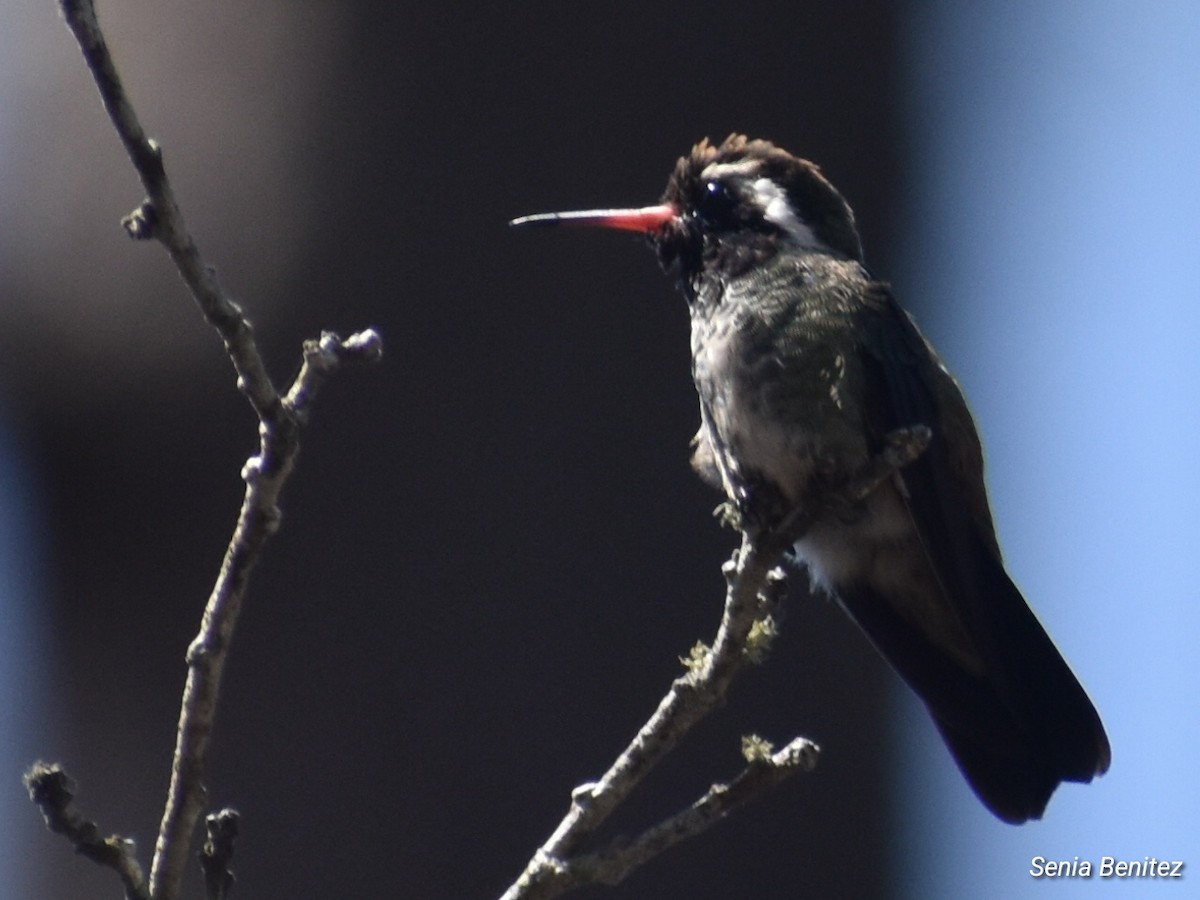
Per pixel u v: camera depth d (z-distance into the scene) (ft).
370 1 32.81
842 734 32.09
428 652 30.53
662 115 32.40
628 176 32.04
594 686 30.48
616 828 30.96
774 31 33.32
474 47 32.42
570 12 32.58
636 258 31.68
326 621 30.71
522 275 31.58
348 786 30.30
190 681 16.20
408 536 30.81
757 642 18.89
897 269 34.14
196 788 16.30
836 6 33.78
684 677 18.48
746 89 32.94
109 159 32.63
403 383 31.22
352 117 32.40
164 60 32.99
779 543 18.60
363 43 32.68
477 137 32.12
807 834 31.81
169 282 32.27
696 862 31.30
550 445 31.07
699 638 30.60
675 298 31.63
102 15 33.14
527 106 32.22
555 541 30.83
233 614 16.17
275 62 32.83
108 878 32.58
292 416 16.01
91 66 15.08
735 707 31.76
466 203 31.89
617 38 32.55
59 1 15.16
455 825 30.14
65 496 32.07
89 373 32.07
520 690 30.45
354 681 30.55
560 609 30.66
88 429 32.01
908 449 21.90
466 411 31.14
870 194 33.86
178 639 31.63
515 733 30.37
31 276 32.48
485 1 32.60
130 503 31.86
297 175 32.30
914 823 32.35
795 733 31.96
